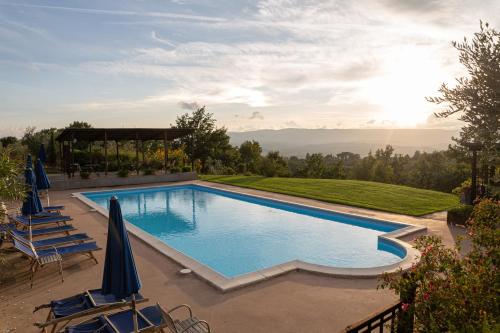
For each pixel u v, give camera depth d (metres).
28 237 10.18
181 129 26.86
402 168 74.56
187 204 19.58
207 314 6.36
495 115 3.40
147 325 5.23
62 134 24.92
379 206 16.05
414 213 14.63
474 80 3.49
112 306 5.61
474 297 3.79
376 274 7.97
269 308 6.58
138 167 27.59
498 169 3.99
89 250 8.66
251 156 67.56
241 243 12.91
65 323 6.04
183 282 7.77
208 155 44.56
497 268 4.17
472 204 13.10
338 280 7.86
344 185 22.00
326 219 15.66
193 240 13.36
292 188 21.38
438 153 49.81
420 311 3.99
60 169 29.12
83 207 16.30
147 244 10.45
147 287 7.53
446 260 4.42
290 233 13.90
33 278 7.99
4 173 9.19
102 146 38.44
